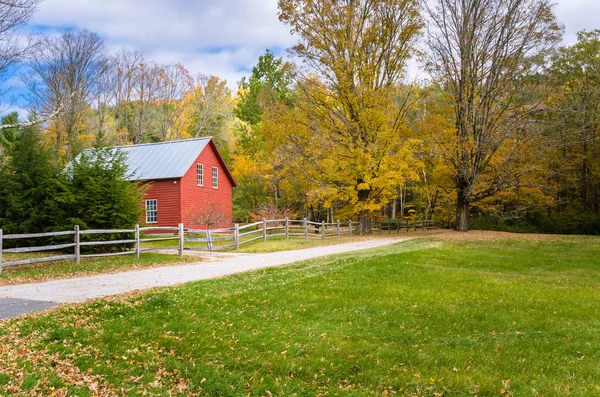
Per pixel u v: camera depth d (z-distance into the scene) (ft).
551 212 132.26
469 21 94.58
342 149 92.99
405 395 18.08
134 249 60.13
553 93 97.96
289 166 98.94
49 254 57.88
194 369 19.45
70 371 18.31
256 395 17.81
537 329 26.61
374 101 90.33
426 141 101.65
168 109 181.06
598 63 111.96
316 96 94.94
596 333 25.66
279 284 36.52
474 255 59.77
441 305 31.40
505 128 92.17
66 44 126.62
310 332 25.20
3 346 20.11
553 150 104.37
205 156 107.45
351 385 18.95
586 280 44.04
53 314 25.27
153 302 28.58
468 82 95.66
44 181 60.39
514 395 17.81
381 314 29.04
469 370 20.31
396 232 115.24
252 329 25.16
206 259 56.08
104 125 161.38
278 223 108.88
